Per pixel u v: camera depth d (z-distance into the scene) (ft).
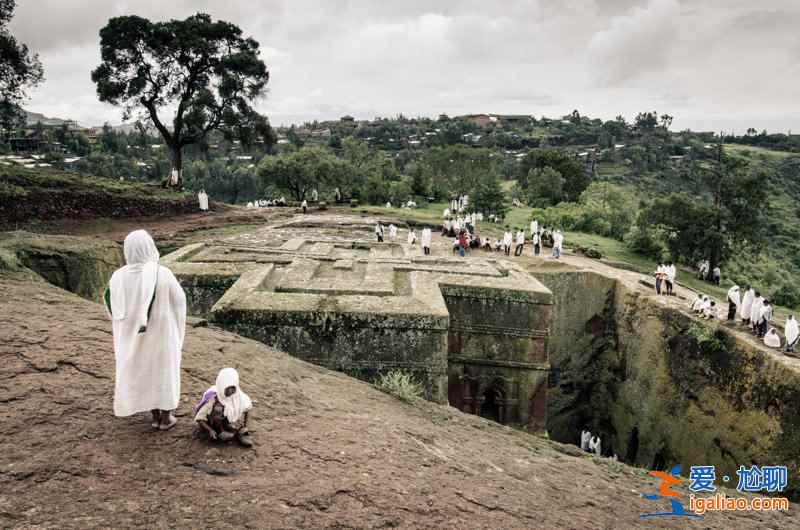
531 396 50.75
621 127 568.00
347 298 43.45
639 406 67.36
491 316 50.52
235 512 12.57
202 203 113.50
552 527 15.85
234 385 15.29
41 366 18.42
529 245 106.22
